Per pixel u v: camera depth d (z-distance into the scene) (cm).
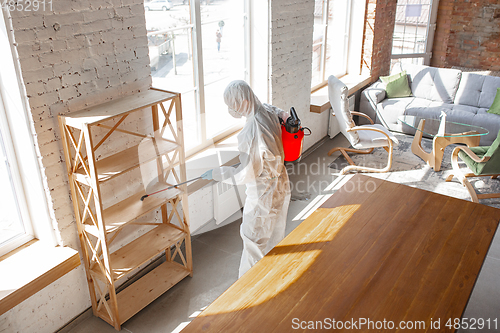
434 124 452
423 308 152
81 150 228
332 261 180
